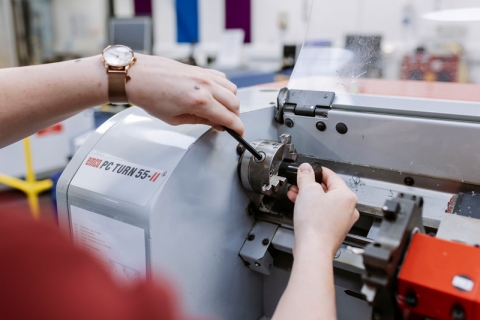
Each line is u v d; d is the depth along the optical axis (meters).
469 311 0.39
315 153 0.80
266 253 0.73
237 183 0.71
